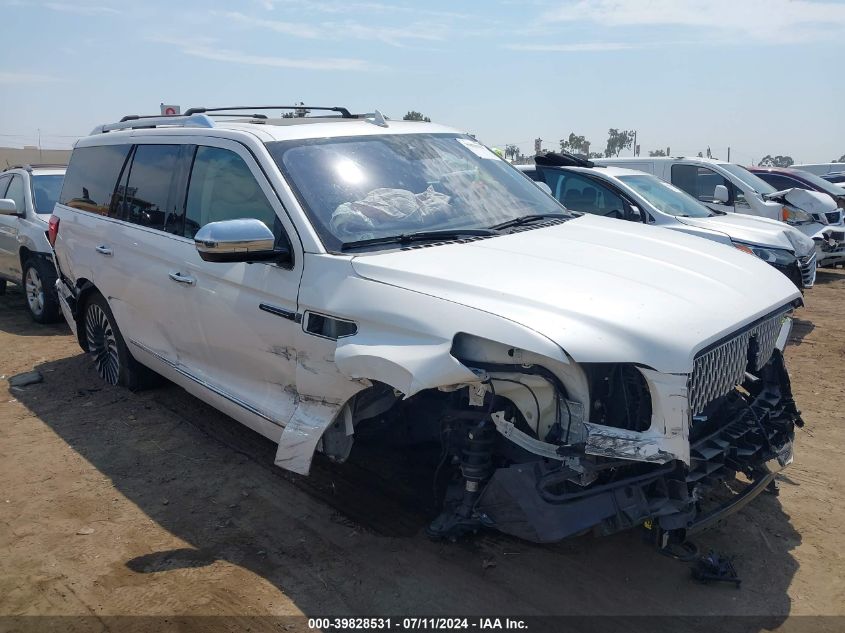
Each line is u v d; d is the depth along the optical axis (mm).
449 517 3512
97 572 3631
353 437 3789
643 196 8445
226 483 4527
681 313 3109
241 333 4094
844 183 21844
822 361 6961
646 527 3188
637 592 3410
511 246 3738
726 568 3473
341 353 3338
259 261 3691
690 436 3236
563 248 3748
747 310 3355
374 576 3553
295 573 3590
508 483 3109
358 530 3953
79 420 5566
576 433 3027
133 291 5191
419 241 3801
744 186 11164
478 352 3080
